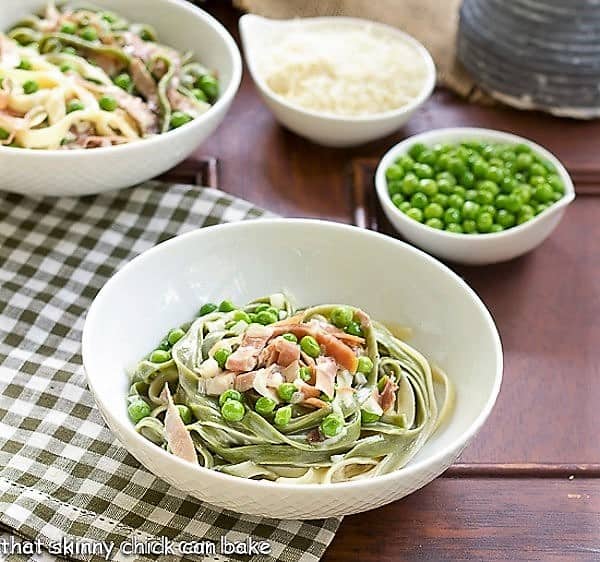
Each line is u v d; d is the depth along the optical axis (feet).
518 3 2.74
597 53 2.74
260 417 1.90
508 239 2.36
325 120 2.60
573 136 2.80
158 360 2.02
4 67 2.49
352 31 2.88
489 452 2.07
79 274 2.36
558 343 2.29
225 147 2.71
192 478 1.77
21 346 2.20
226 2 3.11
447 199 2.44
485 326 2.01
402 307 2.15
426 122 2.82
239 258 2.18
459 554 1.91
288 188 2.62
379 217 2.56
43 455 2.00
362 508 1.81
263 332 1.99
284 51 2.78
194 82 2.67
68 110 2.47
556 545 1.93
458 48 2.95
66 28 2.67
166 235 2.45
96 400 1.87
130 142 2.46
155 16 2.79
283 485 1.74
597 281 2.43
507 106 2.89
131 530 1.90
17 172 2.34
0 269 2.35
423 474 1.79
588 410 2.16
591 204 2.63
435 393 2.06
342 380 1.97
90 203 2.51
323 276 2.19
